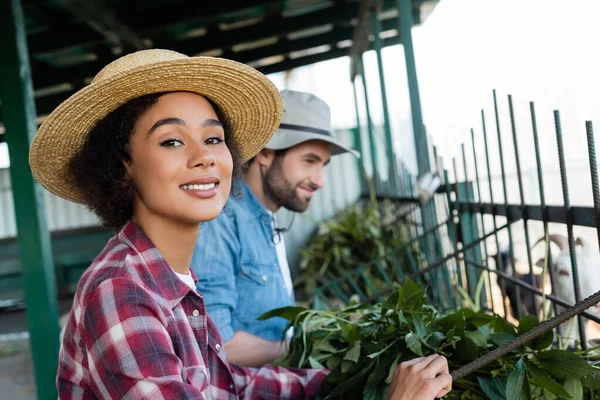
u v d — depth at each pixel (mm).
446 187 2459
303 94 1931
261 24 6691
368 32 6859
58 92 8250
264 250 1785
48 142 1142
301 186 1912
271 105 1312
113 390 938
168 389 923
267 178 1908
